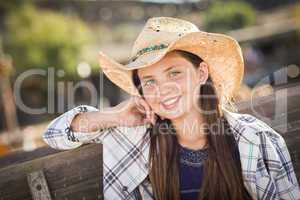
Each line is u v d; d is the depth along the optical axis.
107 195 2.20
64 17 19.05
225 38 2.03
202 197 2.12
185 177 2.15
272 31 18.23
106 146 2.21
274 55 18.45
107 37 21.44
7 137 7.54
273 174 2.11
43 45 16.27
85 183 2.24
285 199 2.12
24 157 2.27
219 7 20.72
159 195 2.15
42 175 2.19
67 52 16.23
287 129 2.25
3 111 12.41
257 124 2.15
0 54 13.56
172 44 1.96
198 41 2.04
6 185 2.21
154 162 2.17
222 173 2.11
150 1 23.81
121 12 23.66
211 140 2.14
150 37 2.08
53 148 2.26
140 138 2.20
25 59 15.75
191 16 22.94
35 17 17.62
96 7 22.92
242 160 2.10
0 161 2.27
